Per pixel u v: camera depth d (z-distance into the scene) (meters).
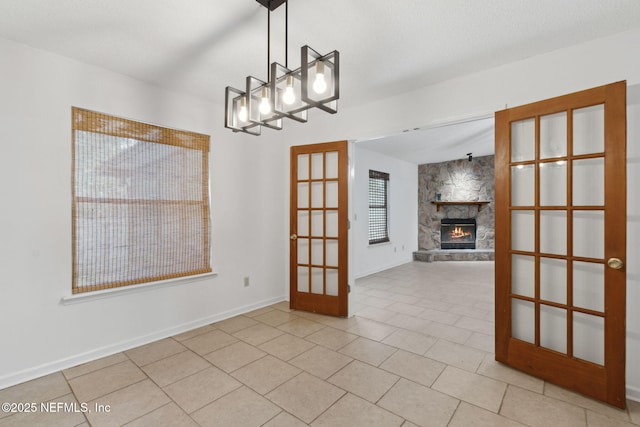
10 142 2.11
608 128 1.85
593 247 1.99
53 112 2.28
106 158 2.54
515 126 2.32
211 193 3.26
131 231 2.69
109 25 1.94
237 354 2.53
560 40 2.11
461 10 1.79
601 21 1.89
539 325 2.18
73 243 2.38
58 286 2.30
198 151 3.16
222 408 1.84
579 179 2.04
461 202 7.42
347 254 3.39
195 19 1.87
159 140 2.87
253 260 3.68
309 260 3.61
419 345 2.70
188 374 2.22
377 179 6.45
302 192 3.68
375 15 1.84
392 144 5.51
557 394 1.97
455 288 4.77
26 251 2.17
